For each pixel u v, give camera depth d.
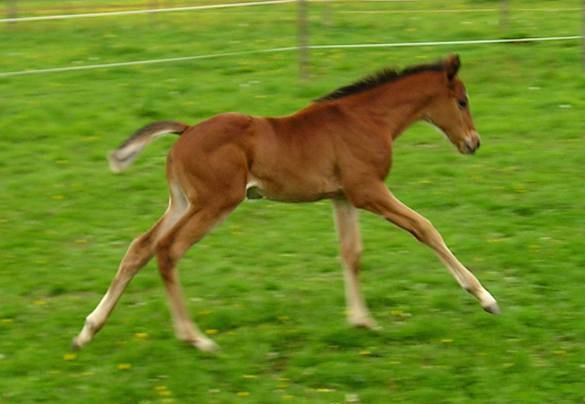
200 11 22.89
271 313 9.72
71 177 13.22
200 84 16.56
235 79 16.83
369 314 9.66
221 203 8.77
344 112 9.16
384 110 9.27
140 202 12.52
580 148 13.84
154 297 10.19
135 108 15.52
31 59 18.45
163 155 13.89
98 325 8.98
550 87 16.28
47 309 9.92
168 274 8.83
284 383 8.48
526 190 12.55
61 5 23.98
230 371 8.64
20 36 20.38
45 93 16.27
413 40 19.36
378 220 11.96
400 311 9.75
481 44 18.67
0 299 10.10
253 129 8.89
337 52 18.33
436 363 8.75
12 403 8.20
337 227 9.47
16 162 13.73
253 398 8.23
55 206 12.44
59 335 9.34
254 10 22.88
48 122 15.02
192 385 8.43
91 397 8.27
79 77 17.11
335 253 11.11
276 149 8.91
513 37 19.31
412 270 10.63
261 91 16.16
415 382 8.47
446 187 12.75
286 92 16.09
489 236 11.40
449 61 9.45
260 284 10.41
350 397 8.25
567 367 8.62
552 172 13.08
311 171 9.01
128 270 9.00
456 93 9.53
